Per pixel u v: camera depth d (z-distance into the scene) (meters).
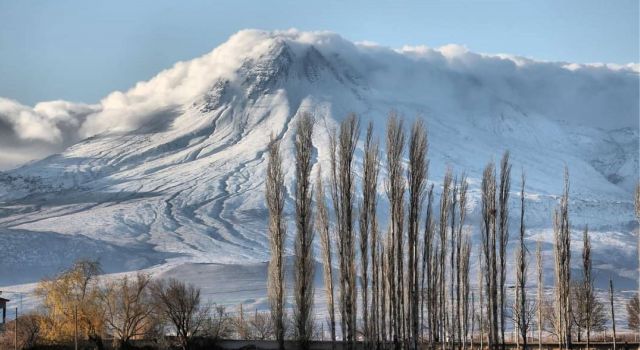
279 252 80.88
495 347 75.88
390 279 78.69
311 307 82.56
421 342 87.88
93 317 89.44
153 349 89.62
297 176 80.31
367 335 80.88
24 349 88.38
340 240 78.12
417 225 75.69
